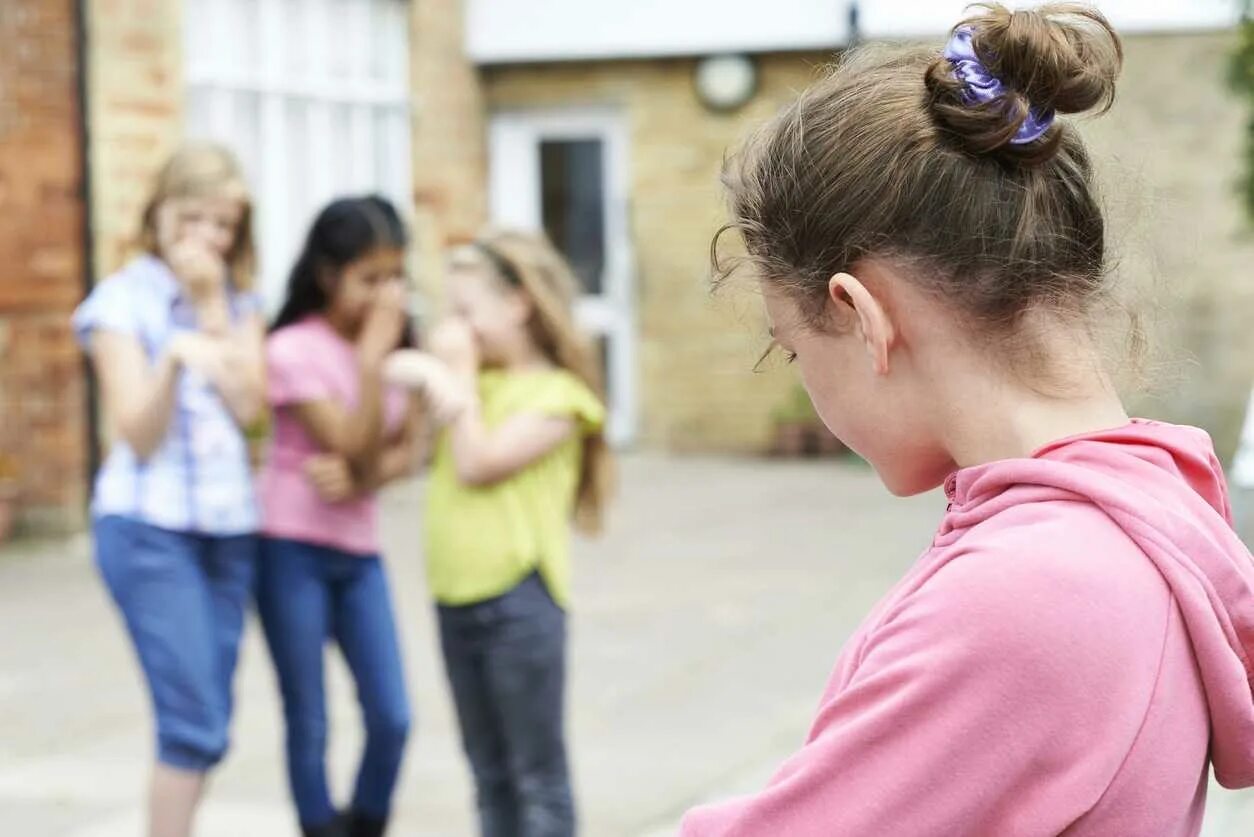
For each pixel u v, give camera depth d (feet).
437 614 11.36
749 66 39.17
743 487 35.37
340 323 12.12
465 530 11.07
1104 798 3.36
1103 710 3.34
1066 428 3.69
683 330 40.65
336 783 15.39
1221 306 35.76
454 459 10.99
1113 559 3.46
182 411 11.30
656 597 23.86
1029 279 3.60
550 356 11.52
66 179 27.91
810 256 3.75
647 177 40.40
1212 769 3.71
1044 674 3.33
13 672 19.76
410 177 36.60
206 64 30.48
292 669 12.01
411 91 36.58
